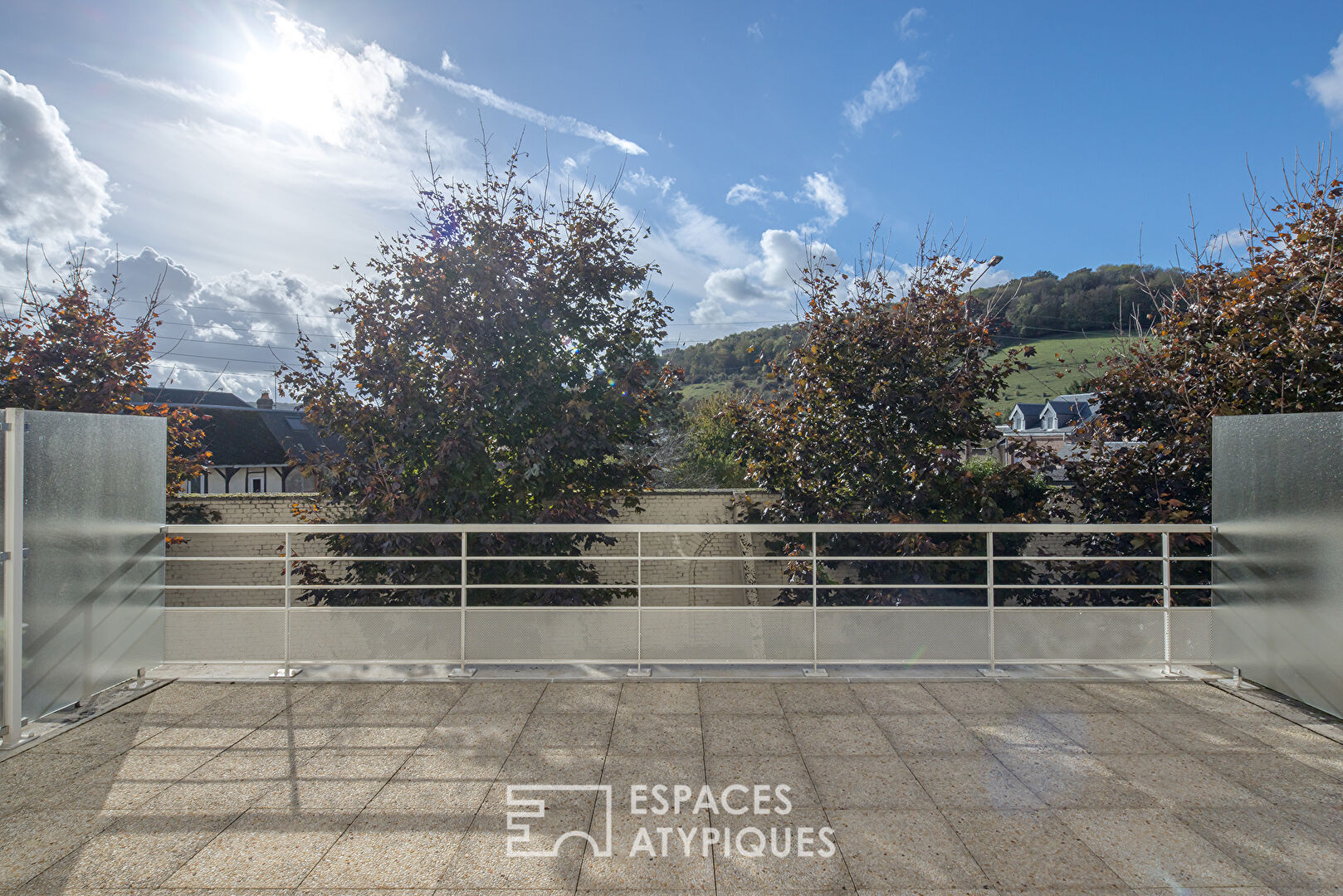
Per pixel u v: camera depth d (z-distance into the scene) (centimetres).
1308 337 552
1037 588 627
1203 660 422
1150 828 249
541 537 685
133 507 398
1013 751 314
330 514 726
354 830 249
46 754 310
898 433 714
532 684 398
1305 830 247
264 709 362
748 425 770
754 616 425
